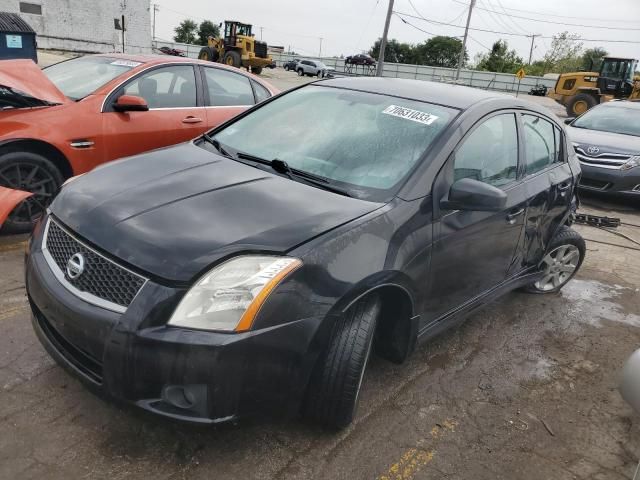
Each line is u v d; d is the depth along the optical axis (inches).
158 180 109.0
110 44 1446.9
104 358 84.2
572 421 122.6
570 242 183.2
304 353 89.1
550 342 158.1
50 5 1317.7
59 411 103.5
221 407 84.1
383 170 116.0
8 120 172.7
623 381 85.8
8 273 156.0
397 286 103.4
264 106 151.7
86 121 187.8
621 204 344.2
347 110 136.4
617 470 108.7
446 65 3489.2
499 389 131.0
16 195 162.9
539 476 104.3
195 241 88.3
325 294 90.0
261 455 98.7
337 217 99.0
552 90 1083.3
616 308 187.6
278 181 112.6
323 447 102.8
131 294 85.0
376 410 116.4
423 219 110.0
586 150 329.4
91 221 95.1
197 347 81.1
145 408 84.0
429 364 137.5
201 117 222.5
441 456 105.9
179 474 92.5
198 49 2329.0
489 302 146.0
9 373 112.7
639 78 1018.7
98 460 93.5
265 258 87.7
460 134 123.6
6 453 92.7
